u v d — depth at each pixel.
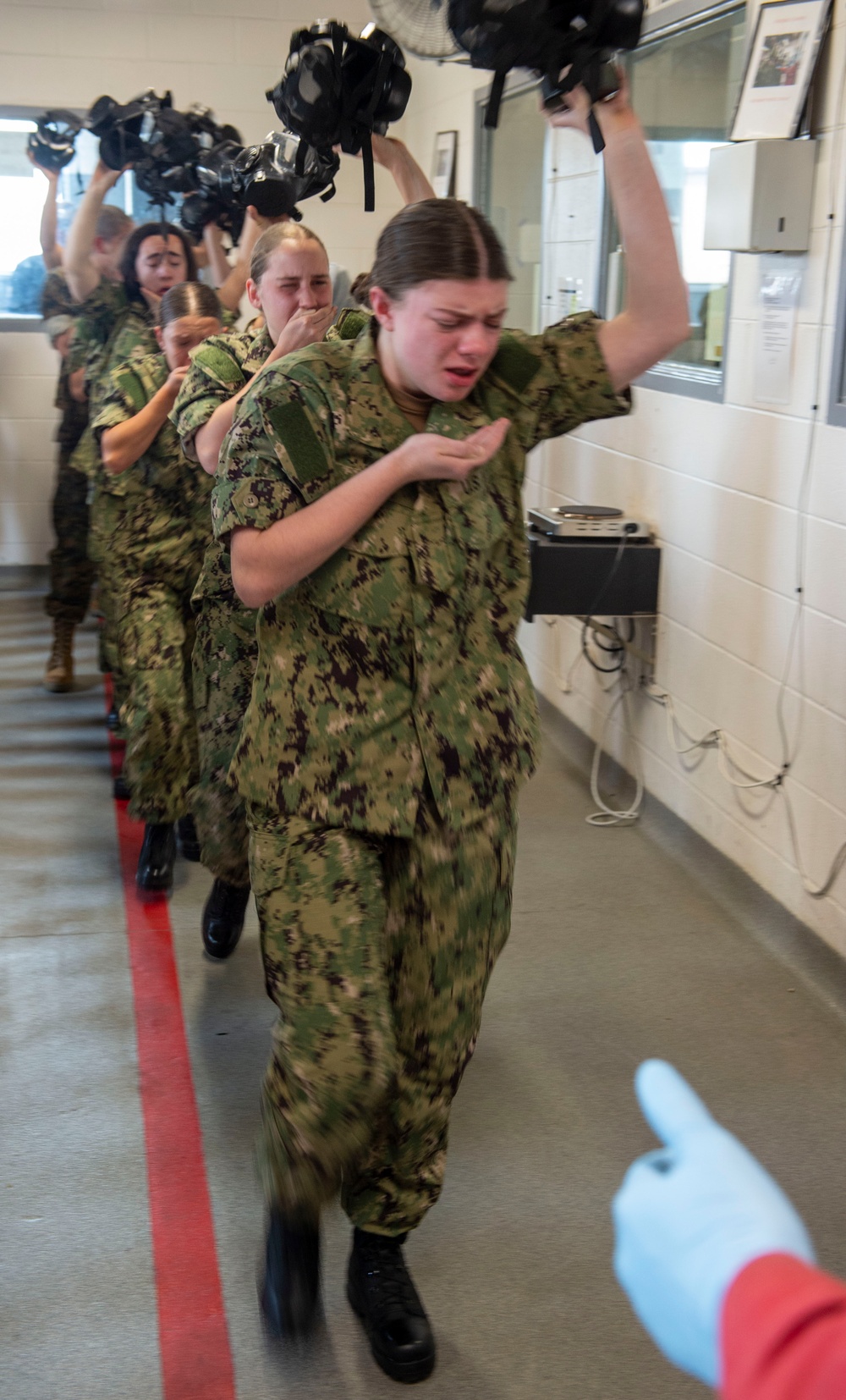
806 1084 2.54
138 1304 1.93
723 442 3.35
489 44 1.56
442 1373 1.80
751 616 3.23
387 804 1.57
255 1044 2.66
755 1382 0.39
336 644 1.58
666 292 1.65
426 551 1.56
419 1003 1.65
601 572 3.75
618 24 1.53
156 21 6.60
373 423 1.59
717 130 3.40
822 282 2.84
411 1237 2.08
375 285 1.52
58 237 6.74
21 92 6.58
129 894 3.39
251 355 2.51
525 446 1.69
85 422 4.99
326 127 2.17
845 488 2.78
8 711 4.95
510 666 1.67
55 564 5.12
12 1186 2.19
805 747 2.99
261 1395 1.75
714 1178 0.43
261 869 1.61
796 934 3.05
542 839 3.80
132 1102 2.45
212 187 4.31
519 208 5.23
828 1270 2.02
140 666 3.11
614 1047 2.67
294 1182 1.48
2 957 3.02
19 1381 1.77
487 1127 2.39
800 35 2.82
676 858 3.67
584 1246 2.07
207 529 3.17
